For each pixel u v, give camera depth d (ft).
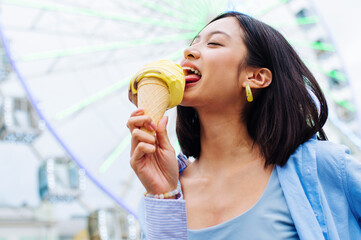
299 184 3.86
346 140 27.94
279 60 4.60
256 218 3.84
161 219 3.90
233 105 4.46
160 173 4.18
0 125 33.94
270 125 4.33
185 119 5.17
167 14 28.45
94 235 33.73
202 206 4.25
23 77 23.03
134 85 4.36
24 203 46.16
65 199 34.88
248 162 4.31
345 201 3.86
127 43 28.60
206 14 26.43
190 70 4.54
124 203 23.26
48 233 45.88
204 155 4.63
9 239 44.16
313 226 3.62
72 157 22.71
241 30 4.58
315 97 4.82
